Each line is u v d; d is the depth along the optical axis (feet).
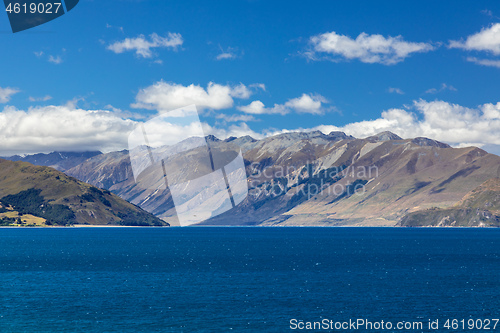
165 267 470.80
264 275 406.41
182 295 303.27
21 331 211.41
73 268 458.50
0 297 290.76
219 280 373.61
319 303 279.28
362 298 295.89
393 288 336.70
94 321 230.27
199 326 223.92
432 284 358.64
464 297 302.25
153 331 214.07
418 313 256.11
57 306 264.52
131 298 291.38
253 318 240.94
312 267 474.90
